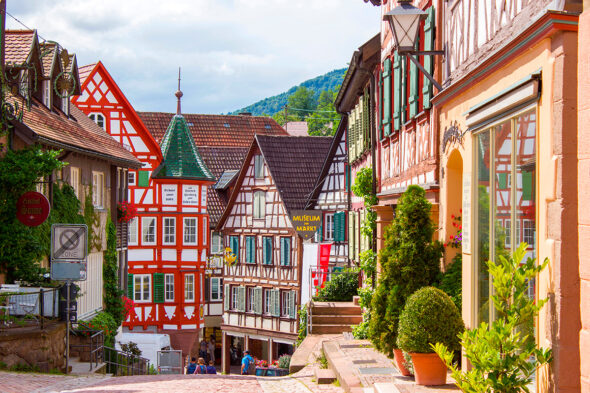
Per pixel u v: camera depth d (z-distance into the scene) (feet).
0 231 52.37
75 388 36.29
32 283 52.60
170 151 127.95
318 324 67.26
